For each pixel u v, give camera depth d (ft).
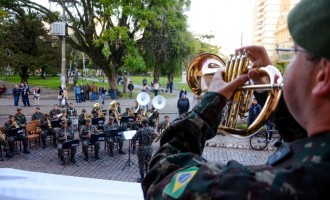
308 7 2.49
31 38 129.49
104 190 8.04
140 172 36.76
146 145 36.40
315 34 2.40
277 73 3.92
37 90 95.04
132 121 58.03
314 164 2.32
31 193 7.54
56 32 89.04
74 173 39.19
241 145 50.42
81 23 112.06
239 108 4.42
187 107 70.69
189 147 3.75
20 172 8.57
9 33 124.77
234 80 3.95
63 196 7.60
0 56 121.49
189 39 115.44
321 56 2.39
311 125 2.59
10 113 81.46
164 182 3.00
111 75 117.39
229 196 2.38
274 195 2.26
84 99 108.06
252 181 2.40
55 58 132.98
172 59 117.19
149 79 228.63
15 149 47.21
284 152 2.67
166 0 103.76
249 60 4.51
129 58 106.93
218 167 2.83
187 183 2.72
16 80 194.18
